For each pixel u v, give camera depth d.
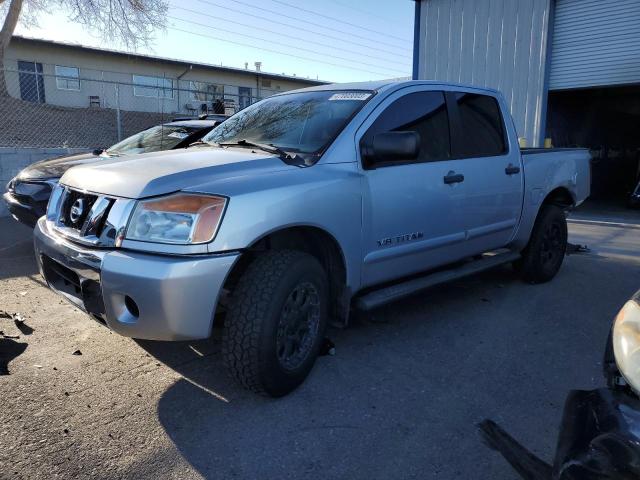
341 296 3.58
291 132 3.87
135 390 3.25
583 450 1.72
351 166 3.56
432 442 2.82
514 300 5.19
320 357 3.80
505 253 5.30
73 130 15.05
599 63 13.30
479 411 3.14
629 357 1.72
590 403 1.81
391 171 3.79
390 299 3.84
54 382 3.32
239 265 3.23
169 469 2.55
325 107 4.01
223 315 3.61
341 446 2.77
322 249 3.52
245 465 2.60
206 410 3.06
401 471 2.59
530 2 14.24
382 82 4.28
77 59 26.94
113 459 2.60
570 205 6.20
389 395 3.29
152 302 2.69
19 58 25.53
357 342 4.09
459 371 3.64
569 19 13.70
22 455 2.59
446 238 4.31
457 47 15.83
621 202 15.96
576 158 6.08
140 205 2.85
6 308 4.57
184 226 2.77
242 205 2.86
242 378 3.03
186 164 3.20
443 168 4.21
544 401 3.27
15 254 6.57
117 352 3.77
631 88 15.52
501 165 4.84
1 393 3.16
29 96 25.86
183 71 30.58
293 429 2.90
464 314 4.76
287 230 3.23
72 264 3.02
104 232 2.93
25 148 9.88
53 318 4.37
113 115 17.20
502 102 5.18
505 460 2.69
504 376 3.58
